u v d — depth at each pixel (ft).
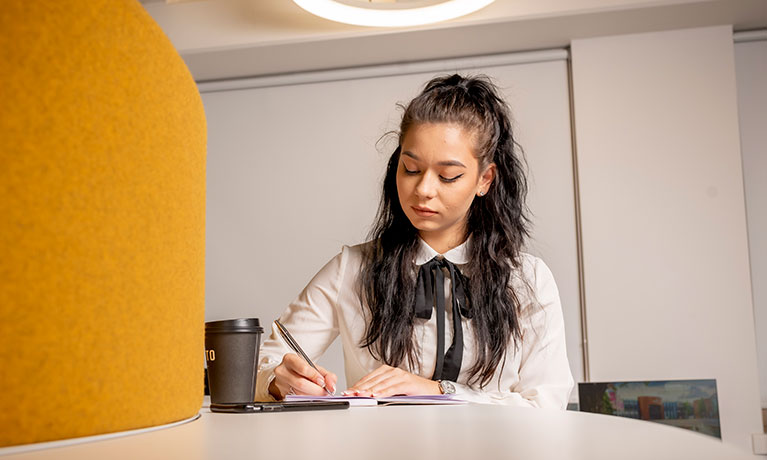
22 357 1.39
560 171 12.90
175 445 1.43
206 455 1.28
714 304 12.04
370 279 6.28
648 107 12.51
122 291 1.62
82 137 1.50
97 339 1.54
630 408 10.75
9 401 1.38
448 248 6.26
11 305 1.37
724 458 1.24
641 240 12.31
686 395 10.79
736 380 11.85
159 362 1.80
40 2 1.41
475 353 6.01
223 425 1.95
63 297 1.46
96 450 1.37
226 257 13.89
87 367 1.52
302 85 13.98
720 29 12.45
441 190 5.84
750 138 12.69
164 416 1.84
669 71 12.52
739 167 12.26
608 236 12.36
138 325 1.69
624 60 12.60
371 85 13.73
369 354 6.33
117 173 1.60
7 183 1.36
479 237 6.18
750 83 12.76
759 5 11.66
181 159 1.93
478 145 5.89
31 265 1.40
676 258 12.20
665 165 12.39
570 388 5.99
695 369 11.95
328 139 13.79
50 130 1.42
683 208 12.29
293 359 4.63
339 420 2.16
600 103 12.59
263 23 12.57
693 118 12.41
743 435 11.74
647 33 12.60
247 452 1.32
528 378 6.00
